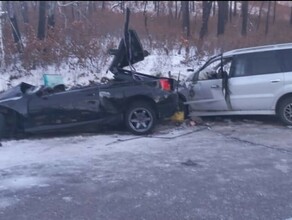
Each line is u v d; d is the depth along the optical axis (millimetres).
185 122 10867
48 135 10039
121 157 7980
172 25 27375
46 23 23188
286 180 6578
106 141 9305
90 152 8414
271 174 6859
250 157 7824
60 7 24344
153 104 9953
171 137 9539
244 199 5871
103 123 9914
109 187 6422
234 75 10719
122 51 10414
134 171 7125
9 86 14242
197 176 6816
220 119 11477
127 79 10094
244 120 11266
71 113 9742
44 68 15086
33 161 7883
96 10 30312
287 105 10359
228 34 21812
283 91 10305
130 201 5879
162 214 5453
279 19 39500
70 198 6035
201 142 9016
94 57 15062
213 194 6062
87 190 6324
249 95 10570
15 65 15227
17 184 6652
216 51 17125
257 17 36969
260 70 10531
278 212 5449
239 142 8953
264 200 5824
